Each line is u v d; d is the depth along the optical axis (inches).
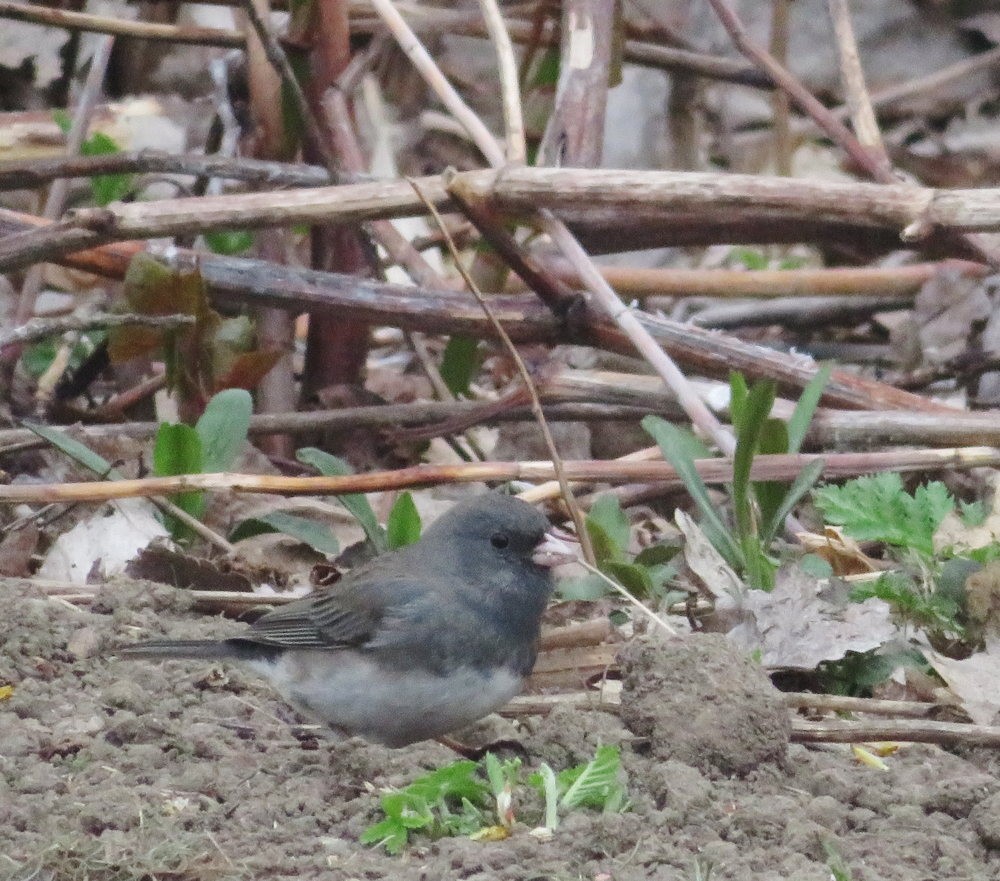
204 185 531.8
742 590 349.4
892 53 773.9
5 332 411.5
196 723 311.1
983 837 264.5
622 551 397.7
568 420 452.8
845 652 334.6
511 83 423.2
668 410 438.9
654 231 453.7
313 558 412.8
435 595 302.8
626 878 245.3
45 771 284.5
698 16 751.1
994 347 527.8
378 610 301.9
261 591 389.4
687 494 458.9
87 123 504.4
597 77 463.2
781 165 625.0
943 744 304.0
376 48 506.9
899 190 371.6
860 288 537.6
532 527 307.4
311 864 253.9
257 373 444.8
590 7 466.3
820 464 372.2
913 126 743.7
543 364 455.2
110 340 438.9
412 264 481.7
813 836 260.4
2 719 302.5
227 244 506.0
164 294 432.5
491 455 492.1
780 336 592.4
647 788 280.1
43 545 410.9
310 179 449.4
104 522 401.1
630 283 518.9
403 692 302.5
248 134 532.4
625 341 432.5
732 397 389.4
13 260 398.0
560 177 394.3
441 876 246.4
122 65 636.1
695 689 293.1
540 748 304.3
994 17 766.5
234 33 494.0
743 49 489.1
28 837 259.8
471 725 319.9
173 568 382.9
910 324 543.8
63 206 554.3
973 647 347.6
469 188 403.5
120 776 286.5
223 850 258.7
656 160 695.7
